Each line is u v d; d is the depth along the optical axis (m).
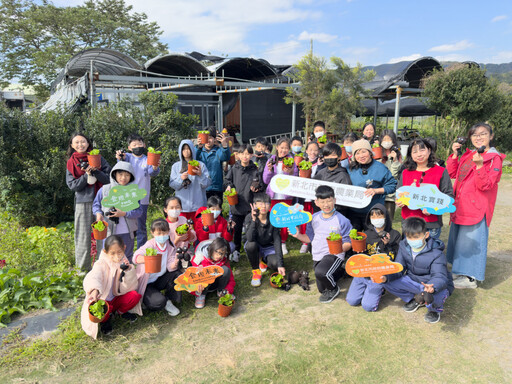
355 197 4.59
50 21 28.86
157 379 2.97
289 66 22.97
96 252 4.92
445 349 3.25
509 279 4.58
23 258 5.24
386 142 5.64
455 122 14.16
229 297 3.89
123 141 7.67
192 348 3.37
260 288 4.60
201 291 3.92
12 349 3.36
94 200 4.56
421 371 2.98
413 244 3.63
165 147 7.91
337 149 4.88
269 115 21.17
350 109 15.59
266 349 3.32
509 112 15.68
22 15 29.20
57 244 5.36
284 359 3.17
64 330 3.66
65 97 12.56
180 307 4.13
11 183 6.91
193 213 5.32
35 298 4.16
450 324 3.63
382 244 4.16
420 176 4.31
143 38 31.86
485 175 3.99
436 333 3.49
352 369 3.03
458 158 4.62
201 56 22.58
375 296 3.89
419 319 3.74
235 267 5.27
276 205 4.42
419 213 4.26
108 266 3.64
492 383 2.82
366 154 4.70
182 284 3.80
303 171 4.84
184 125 8.62
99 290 3.44
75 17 28.50
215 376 2.99
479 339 3.38
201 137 5.90
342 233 4.32
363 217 4.88
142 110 8.32
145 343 3.46
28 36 28.59
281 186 4.95
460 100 13.40
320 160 5.61
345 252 4.59
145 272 3.85
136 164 5.04
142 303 4.01
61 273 4.71
